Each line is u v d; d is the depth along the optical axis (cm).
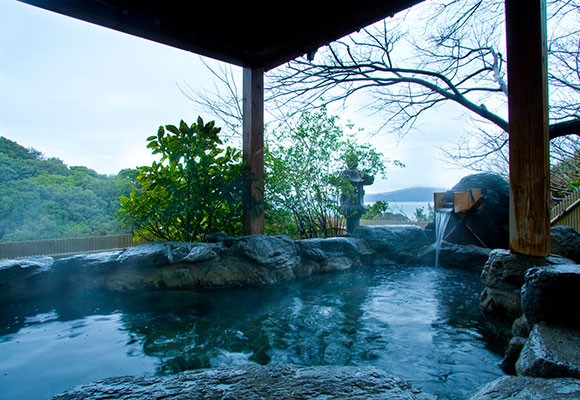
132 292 391
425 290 409
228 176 507
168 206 483
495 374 204
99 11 381
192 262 418
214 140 514
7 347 241
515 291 279
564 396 112
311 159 617
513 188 283
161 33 431
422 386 190
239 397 126
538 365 152
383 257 596
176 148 479
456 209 588
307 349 241
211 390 133
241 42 509
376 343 252
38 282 368
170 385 139
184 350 238
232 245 450
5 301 349
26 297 361
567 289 193
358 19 416
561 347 161
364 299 371
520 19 276
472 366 214
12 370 207
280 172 592
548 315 196
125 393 132
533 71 269
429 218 1007
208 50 482
